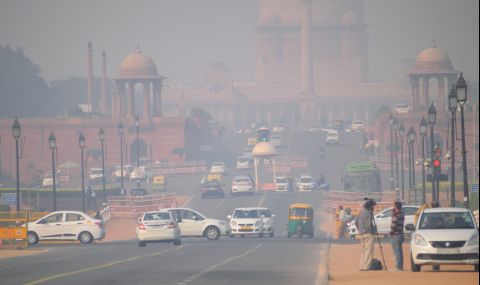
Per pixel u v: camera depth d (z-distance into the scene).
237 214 180.62
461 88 142.38
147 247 143.25
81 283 81.69
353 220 173.88
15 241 151.00
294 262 106.69
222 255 119.94
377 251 126.25
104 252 130.25
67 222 161.25
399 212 96.75
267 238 176.62
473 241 90.56
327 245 142.50
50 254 129.00
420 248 91.12
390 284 81.62
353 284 82.31
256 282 82.62
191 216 168.25
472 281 82.50
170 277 87.38
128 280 84.31
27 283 82.06
